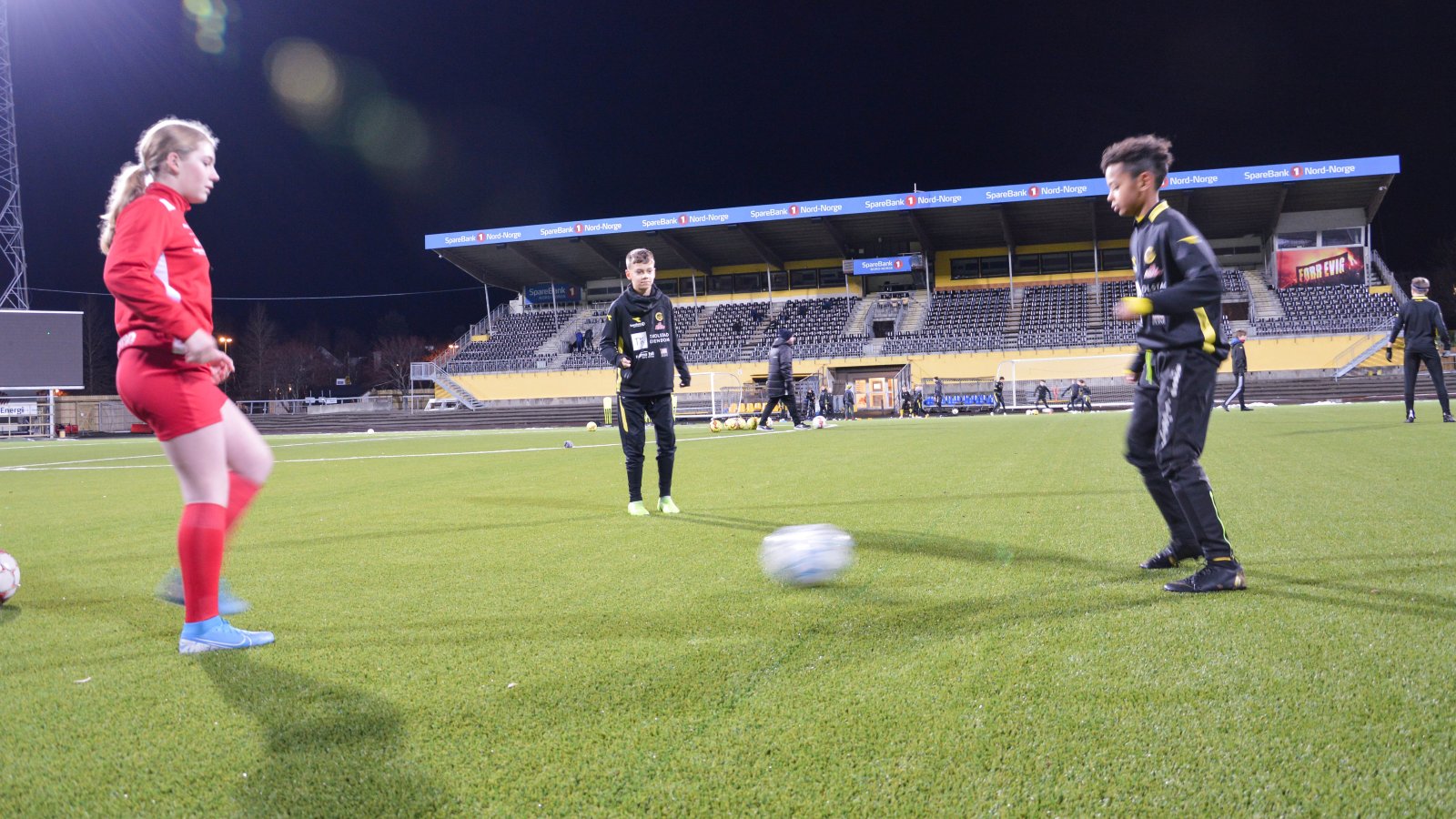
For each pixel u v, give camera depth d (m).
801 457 9.22
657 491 6.35
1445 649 2.10
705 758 1.62
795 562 2.98
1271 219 35.44
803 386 33.28
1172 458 2.90
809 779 1.53
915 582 3.00
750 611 2.67
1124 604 2.63
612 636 2.43
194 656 2.34
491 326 44.72
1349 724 1.68
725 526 4.54
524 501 5.92
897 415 32.53
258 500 6.29
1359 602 2.56
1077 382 29.50
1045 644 2.23
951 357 34.69
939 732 1.71
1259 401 27.92
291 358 60.06
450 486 7.18
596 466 9.15
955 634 2.35
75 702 2.00
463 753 1.67
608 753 1.66
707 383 36.44
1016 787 1.48
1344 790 1.44
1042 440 10.79
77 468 11.45
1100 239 38.91
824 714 1.81
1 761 1.69
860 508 5.00
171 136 2.62
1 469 11.48
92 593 3.23
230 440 2.81
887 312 38.94
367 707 1.92
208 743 1.75
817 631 2.42
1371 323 31.52
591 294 45.94
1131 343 32.75
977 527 4.16
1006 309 37.78
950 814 1.40
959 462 7.85
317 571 3.49
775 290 42.59
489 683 2.06
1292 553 3.27
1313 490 4.98
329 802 1.49
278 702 1.97
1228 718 1.73
